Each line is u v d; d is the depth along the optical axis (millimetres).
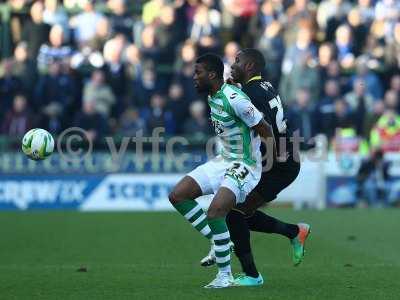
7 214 49156
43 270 28625
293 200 53281
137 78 57938
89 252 34969
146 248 35875
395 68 61656
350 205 53719
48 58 58938
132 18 63562
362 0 65312
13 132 54625
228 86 24109
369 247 35781
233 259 31594
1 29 62406
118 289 24453
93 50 58969
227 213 24156
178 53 60562
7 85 57094
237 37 61812
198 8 62094
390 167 54125
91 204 52125
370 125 55812
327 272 27859
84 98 56656
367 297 23078
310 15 62312
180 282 25672
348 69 61344
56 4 62156
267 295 23172
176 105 55719
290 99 58500
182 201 25328
